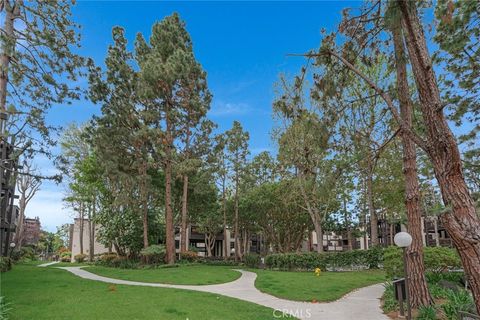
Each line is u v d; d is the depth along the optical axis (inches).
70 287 499.2
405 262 307.0
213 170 1123.3
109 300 387.5
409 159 354.6
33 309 331.0
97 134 938.1
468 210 167.8
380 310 358.0
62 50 529.3
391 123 428.5
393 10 183.0
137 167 969.5
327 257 804.0
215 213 1342.3
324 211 975.6
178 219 1309.1
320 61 270.7
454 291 371.9
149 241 1099.3
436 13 285.7
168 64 883.4
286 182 1015.6
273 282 559.8
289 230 1256.2
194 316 312.3
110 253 1195.3
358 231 1373.0
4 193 816.9
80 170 1164.5
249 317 314.3
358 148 335.6
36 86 525.3
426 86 183.6
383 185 916.6
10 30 515.5
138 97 934.4
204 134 1025.5
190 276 666.8
